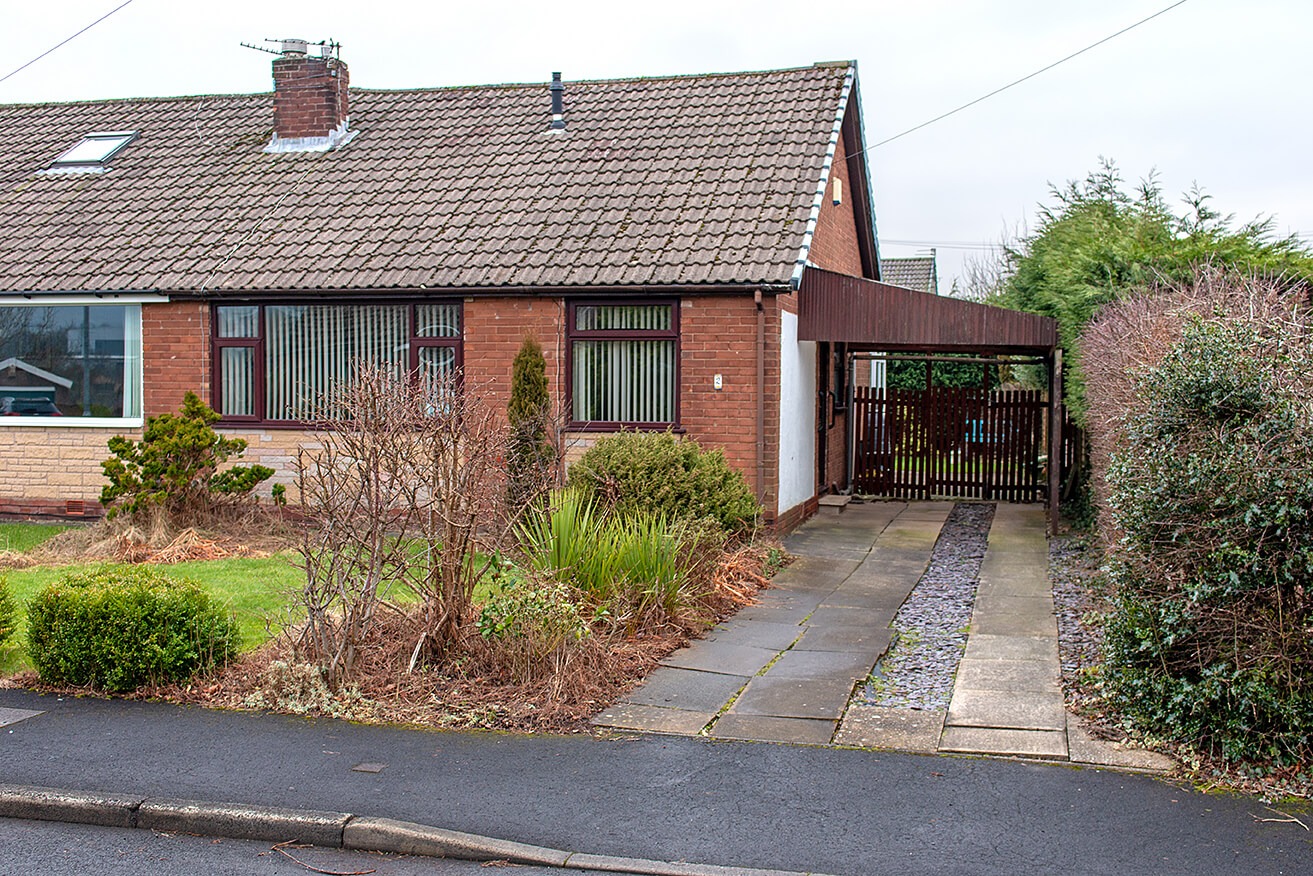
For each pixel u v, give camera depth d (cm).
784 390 1469
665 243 1445
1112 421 984
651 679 813
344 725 716
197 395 1529
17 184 1833
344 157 1791
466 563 811
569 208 1561
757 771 639
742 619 1005
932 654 885
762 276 1354
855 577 1207
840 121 1645
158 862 552
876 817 579
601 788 617
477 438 816
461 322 1497
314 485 876
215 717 731
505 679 777
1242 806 589
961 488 1970
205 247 1605
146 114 2019
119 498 1358
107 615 777
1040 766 644
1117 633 711
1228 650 642
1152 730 676
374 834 564
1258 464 637
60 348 1619
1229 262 1391
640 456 1212
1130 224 1598
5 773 635
